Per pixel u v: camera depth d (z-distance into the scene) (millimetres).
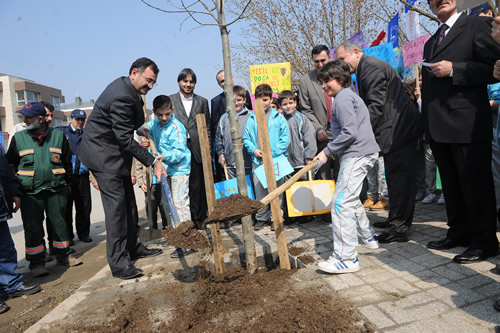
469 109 2725
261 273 2930
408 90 5348
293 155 4793
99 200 11133
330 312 2145
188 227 2768
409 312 2100
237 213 2445
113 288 2988
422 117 3096
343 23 11516
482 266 2664
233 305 2383
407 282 2510
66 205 4367
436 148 3068
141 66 3281
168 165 4066
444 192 3135
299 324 2016
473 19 2732
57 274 4090
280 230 2986
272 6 11430
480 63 2602
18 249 5438
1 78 39938
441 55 2844
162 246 4250
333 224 2844
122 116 3203
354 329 1966
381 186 5082
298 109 5551
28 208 3941
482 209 2750
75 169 5398
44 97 45375
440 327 1928
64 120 51125
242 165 2904
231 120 2875
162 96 3967
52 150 4133
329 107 4879
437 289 2363
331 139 4871
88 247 5266
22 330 2770
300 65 12125
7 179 3385
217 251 3078
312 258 3229
